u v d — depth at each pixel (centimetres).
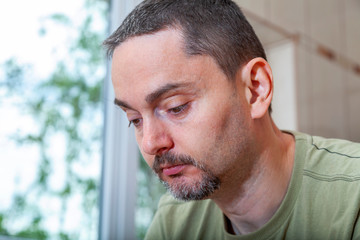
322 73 217
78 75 153
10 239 132
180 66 62
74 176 150
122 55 64
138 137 70
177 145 64
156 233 92
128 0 159
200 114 63
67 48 151
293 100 192
